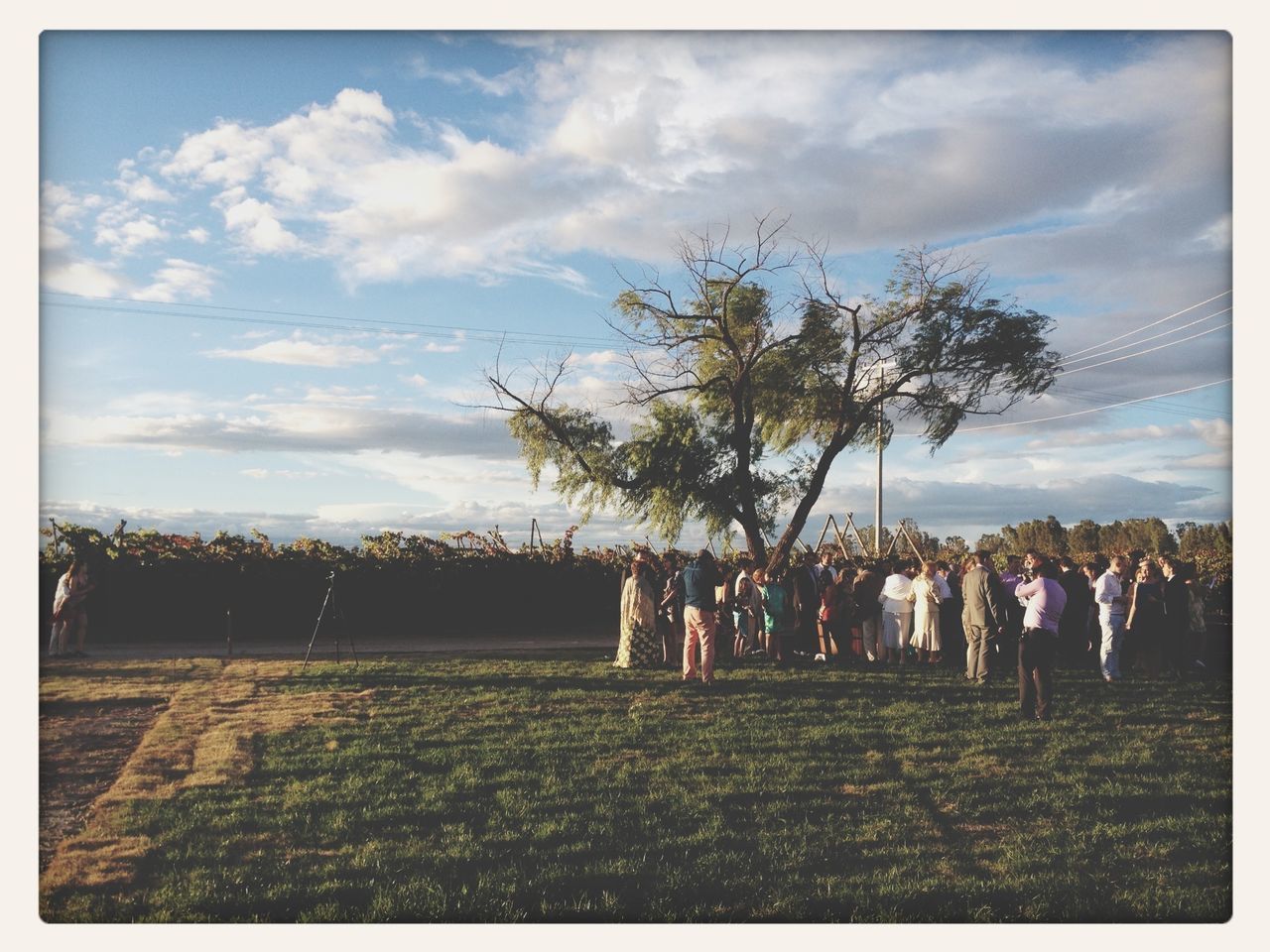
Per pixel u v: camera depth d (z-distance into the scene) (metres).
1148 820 8.77
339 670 14.91
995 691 13.82
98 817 8.32
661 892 7.27
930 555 30.08
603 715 12.07
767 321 24.70
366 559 21.61
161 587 19.81
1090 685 14.34
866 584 16.88
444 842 7.99
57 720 11.54
